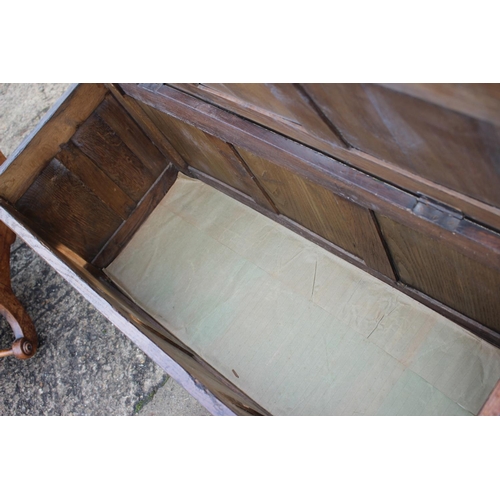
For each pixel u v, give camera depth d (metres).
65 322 2.33
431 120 0.77
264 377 1.90
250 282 2.08
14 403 2.24
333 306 1.92
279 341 1.94
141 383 2.12
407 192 1.08
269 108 1.17
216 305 2.09
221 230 2.23
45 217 1.94
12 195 1.80
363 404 1.75
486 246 0.98
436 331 1.75
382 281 1.88
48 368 2.26
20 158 1.75
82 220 2.09
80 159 1.94
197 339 2.04
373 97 0.81
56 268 1.59
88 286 1.49
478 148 0.76
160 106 1.62
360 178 1.15
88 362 2.22
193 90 1.42
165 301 2.16
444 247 1.22
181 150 2.12
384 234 1.44
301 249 2.07
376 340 1.82
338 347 1.86
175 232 2.29
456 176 0.89
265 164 1.59
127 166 2.13
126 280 2.26
